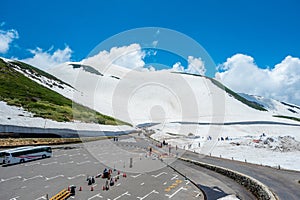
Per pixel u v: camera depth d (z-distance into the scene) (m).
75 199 25.11
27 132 54.88
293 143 58.16
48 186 28.75
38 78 125.19
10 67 118.12
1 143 47.34
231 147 57.00
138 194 27.20
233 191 28.95
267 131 90.12
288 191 26.08
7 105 66.00
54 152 49.53
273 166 37.84
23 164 39.34
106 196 26.23
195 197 26.86
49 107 78.12
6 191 26.75
